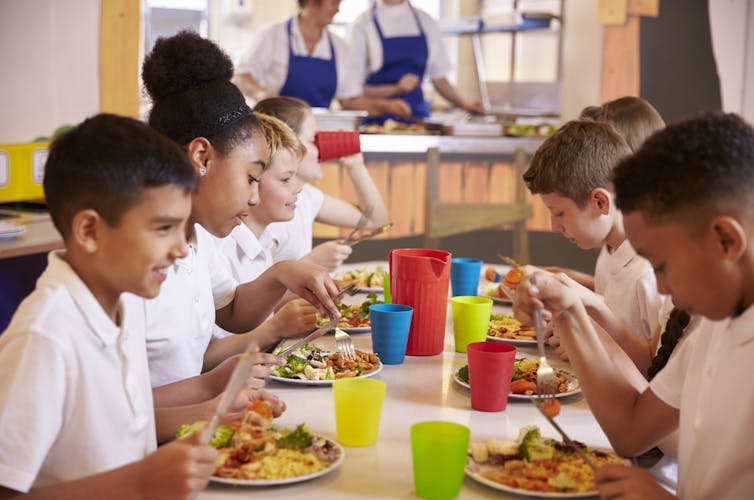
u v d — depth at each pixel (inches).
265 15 242.4
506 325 74.2
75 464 41.6
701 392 42.1
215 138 57.4
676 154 37.9
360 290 89.1
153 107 59.0
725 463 39.6
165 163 40.1
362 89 193.2
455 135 164.4
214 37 237.5
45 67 155.3
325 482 41.5
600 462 43.4
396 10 194.9
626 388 49.1
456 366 63.5
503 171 167.3
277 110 97.7
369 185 113.2
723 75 184.7
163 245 41.0
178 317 60.5
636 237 39.8
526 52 236.4
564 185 68.7
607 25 187.0
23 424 38.3
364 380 47.8
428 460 39.5
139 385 45.3
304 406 52.9
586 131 69.1
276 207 85.5
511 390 56.6
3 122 154.6
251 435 44.3
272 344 70.2
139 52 159.9
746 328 39.4
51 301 40.3
